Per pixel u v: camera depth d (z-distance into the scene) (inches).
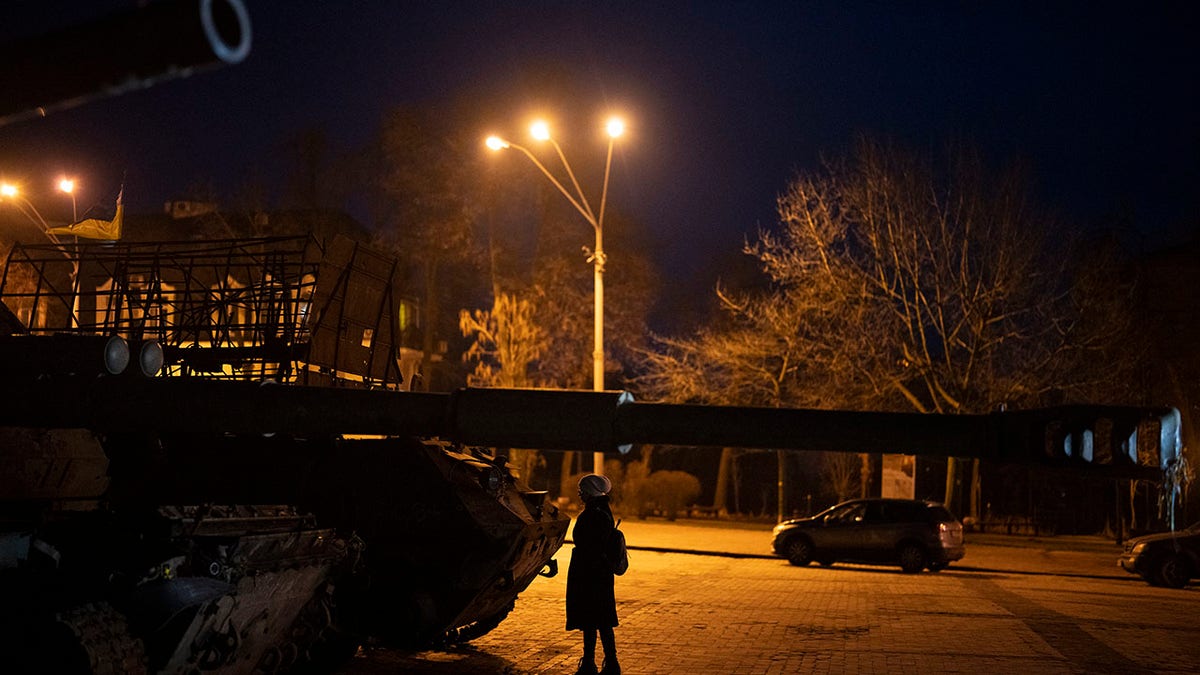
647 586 765.3
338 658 419.2
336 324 465.7
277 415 262.8
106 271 487.8
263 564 302.0
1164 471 166.2
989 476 1754.4
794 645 507.5
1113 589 863.7
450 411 246.5
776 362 1553.9
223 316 464.1
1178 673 453.1
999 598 750.5
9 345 271.4
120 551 278.1
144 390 270.7
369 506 418.9
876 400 1355.8
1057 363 1309.1
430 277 1750.7
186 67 93.7
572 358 1813.5
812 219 1365.7
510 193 1729.8
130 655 264.8
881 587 810.2
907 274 1352.1
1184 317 1382.9
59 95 100.0
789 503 1908.2
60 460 295.4
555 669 440.8
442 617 426.9
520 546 436.1
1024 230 1300.4
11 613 259.6
